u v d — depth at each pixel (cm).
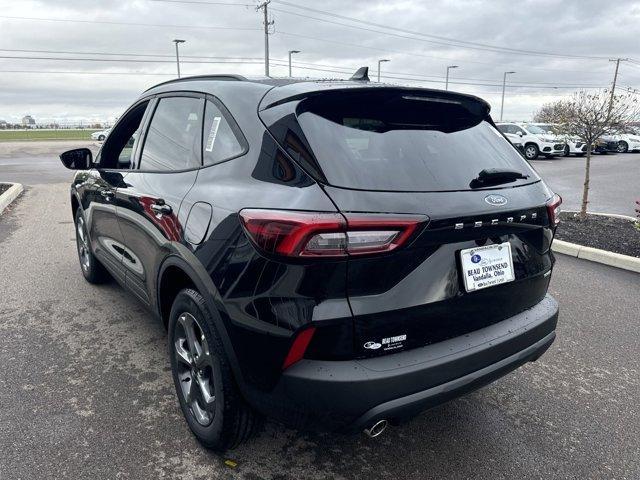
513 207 234
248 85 263
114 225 363
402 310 204
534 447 273
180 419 286
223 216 225
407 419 214
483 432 285
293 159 212
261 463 255
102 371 333
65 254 595
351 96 234
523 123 2883
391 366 203
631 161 2383
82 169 423
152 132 332
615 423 296
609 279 550
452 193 218
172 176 286
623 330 420
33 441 263
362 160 212
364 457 262
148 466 249
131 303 447
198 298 239
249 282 207
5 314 419
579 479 250
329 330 195
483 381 229
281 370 203
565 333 414
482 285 228
